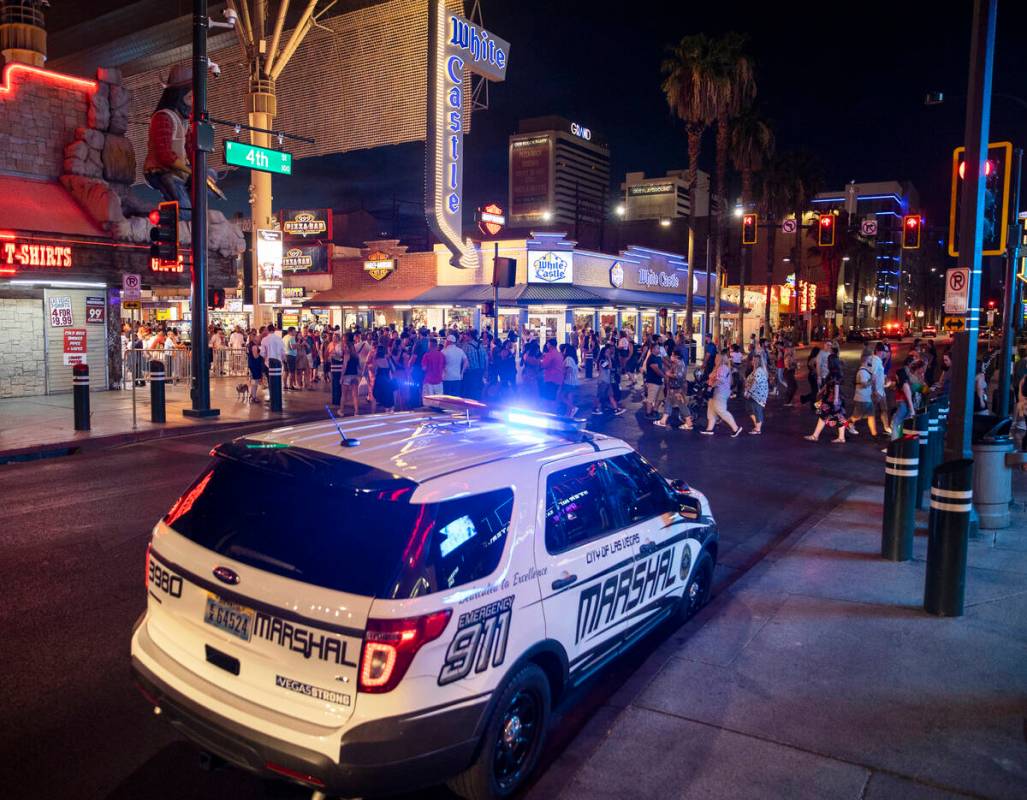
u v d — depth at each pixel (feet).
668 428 55.11
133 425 47.75
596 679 16.38
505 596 10.84
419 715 9.64
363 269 142.20
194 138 51.37
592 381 92.27
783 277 243.60
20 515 27.99
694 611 19.35
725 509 31.78
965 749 12.92
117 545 24.44
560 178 593.42
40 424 48.16
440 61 96.22
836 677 15.52
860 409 51.62
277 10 84.28
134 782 12.16
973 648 17.04
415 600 9.63
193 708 10.54
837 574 22.25
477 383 64.39
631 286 142.82
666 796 11.48
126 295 46.85
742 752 12.71
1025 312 102.78
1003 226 29.86
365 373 64.90
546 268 120.67
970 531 26.50
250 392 63.77
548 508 12.40
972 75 25.93
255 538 10.69
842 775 12.09
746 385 53.42
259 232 89.30
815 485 36.60
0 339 62.39
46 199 65.21
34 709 14.29
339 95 113.09
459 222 104.12
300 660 9.84
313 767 9.52
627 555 14.34
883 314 456.86
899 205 496.23
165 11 146.10
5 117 64.39
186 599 11.07
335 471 10.85
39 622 18.31
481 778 10.79
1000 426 27.99
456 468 11.23
